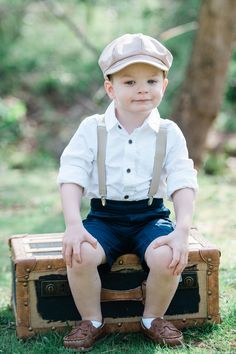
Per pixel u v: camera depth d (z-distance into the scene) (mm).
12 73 15031
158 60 3135
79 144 3262
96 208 3309
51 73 14703
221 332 3283
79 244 3014
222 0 8062
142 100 3143
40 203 7176
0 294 4121
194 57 8406
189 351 3035
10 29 14953
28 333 3229
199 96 8445
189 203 3160
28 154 11891
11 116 12297
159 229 3199
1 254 5090
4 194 7770
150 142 3250
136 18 13203
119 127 3234
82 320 3170
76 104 14586
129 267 3246
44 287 3215
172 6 12391
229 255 4773
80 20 14930
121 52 3117
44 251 3340
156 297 3123
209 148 11977
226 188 8102
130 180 3209
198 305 3309
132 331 3283
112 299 3219
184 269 3262
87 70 14570
